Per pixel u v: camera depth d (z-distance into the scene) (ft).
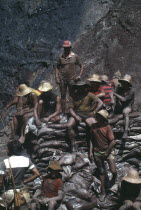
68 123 24.43
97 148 22.72
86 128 24.85
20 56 38.09
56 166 21.27
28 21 40.57
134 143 24.54
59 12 40.42
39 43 38.34
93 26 38.19
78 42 37.29
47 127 24.81
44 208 21.06
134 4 38.01
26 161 18.98
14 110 33.99
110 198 22.33
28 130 24.62
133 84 31.76
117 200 22.25
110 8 38.65
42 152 24.16
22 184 18.86
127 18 36.47
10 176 18.49
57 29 39.09
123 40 35.22
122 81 25.22
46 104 26.12
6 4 42.19
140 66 32.91
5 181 18.61
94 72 34.35
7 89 36.40
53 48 37.63
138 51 34.06
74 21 39.27
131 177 21.29
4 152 26.91
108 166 23.89
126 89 25.32
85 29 38.29
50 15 40.45
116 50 34.73
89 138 24.95
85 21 38.88
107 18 37.83
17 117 25.84
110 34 36.27
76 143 24.76
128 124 24.63
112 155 22.77
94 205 22.07
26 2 41.88
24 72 36.96
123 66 33.40
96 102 24.66
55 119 25.57
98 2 39.96
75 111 24.88
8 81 36.91
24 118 25.23
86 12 39.58
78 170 23.34
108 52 34.86
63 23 39.45
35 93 25.72
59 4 41.11
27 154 24.50
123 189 21.52
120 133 24.89
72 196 22.08
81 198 22.07
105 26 37.24
